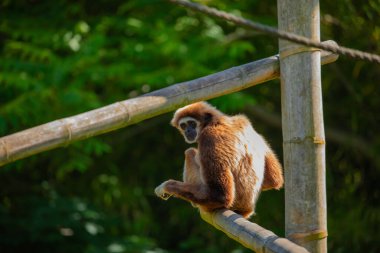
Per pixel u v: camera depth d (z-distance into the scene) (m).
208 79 7.94
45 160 23.73
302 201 7.74
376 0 19.61
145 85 20.28
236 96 18.55
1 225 20.50
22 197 22.22
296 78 7.82
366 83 22.33
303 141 7.77
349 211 21.72
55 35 19.72
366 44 20.84
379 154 21.61
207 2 19.14
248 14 20.00
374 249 20.72
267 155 10.40
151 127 24.44
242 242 7.55
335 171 23.61
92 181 23.77
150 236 24.48
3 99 20.06
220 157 9.50
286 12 7.89
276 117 22.25
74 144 19.53
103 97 21.09
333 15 20.86
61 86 19.17
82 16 21.59
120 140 23.03
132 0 19.98
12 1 21.84
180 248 24.08
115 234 21.83
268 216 22.23
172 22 20.56
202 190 9.37
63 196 22.86
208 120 10.59
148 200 25.05
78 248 20.23
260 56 21.67
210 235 23.06
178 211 23.86
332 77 21.91
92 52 18.91
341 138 22.45
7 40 20.67
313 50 7.81
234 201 9.73
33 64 19.20
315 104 7.81
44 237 19.98
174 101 7.68
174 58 19.45
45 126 6.78
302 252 6.41
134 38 20.56
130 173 24.55
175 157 24.50
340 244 21.02
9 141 6.49
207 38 19.58
